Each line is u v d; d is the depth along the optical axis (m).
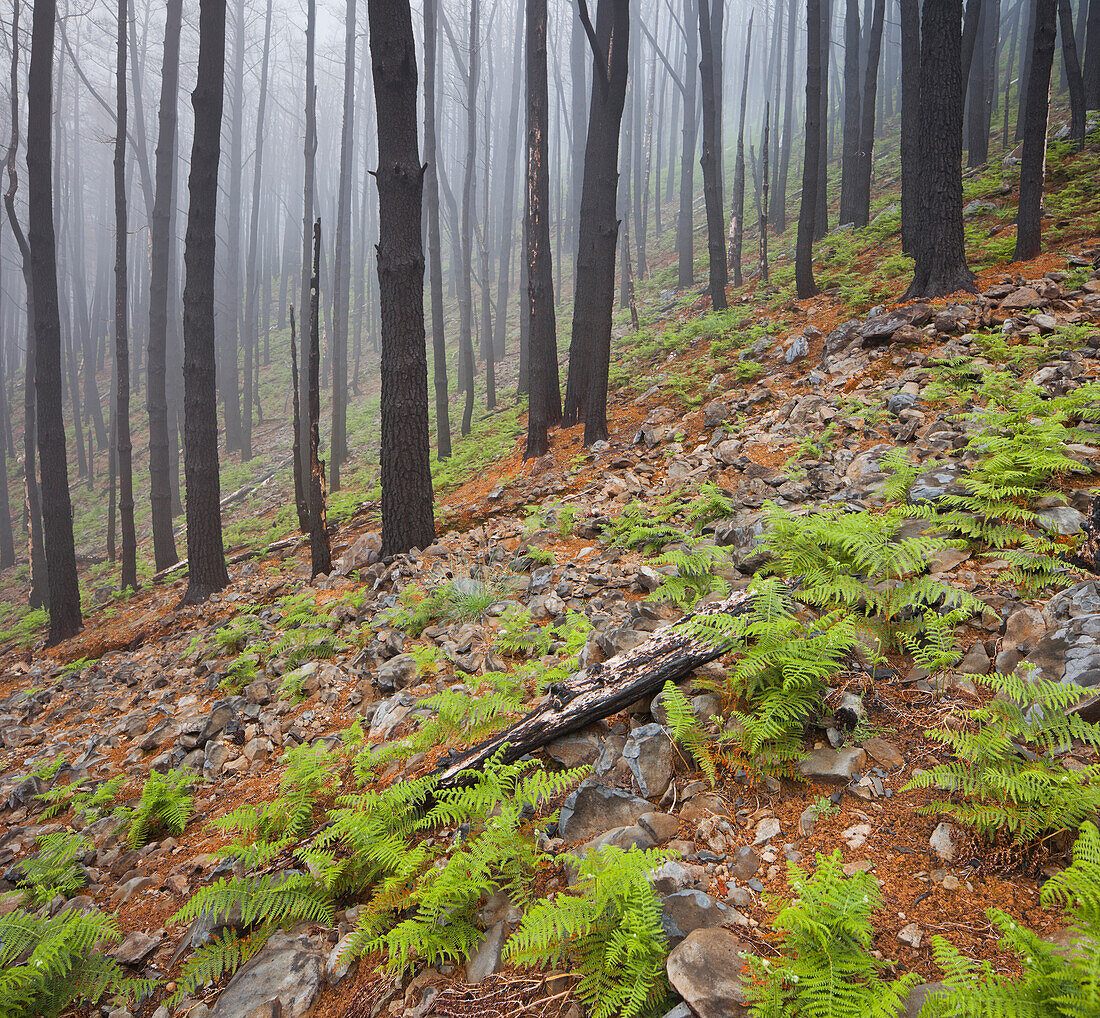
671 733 3.52
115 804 5.17
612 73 10.65
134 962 3.44
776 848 2.96
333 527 13.18
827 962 2.25
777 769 3.29
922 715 3.42
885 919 2.54
